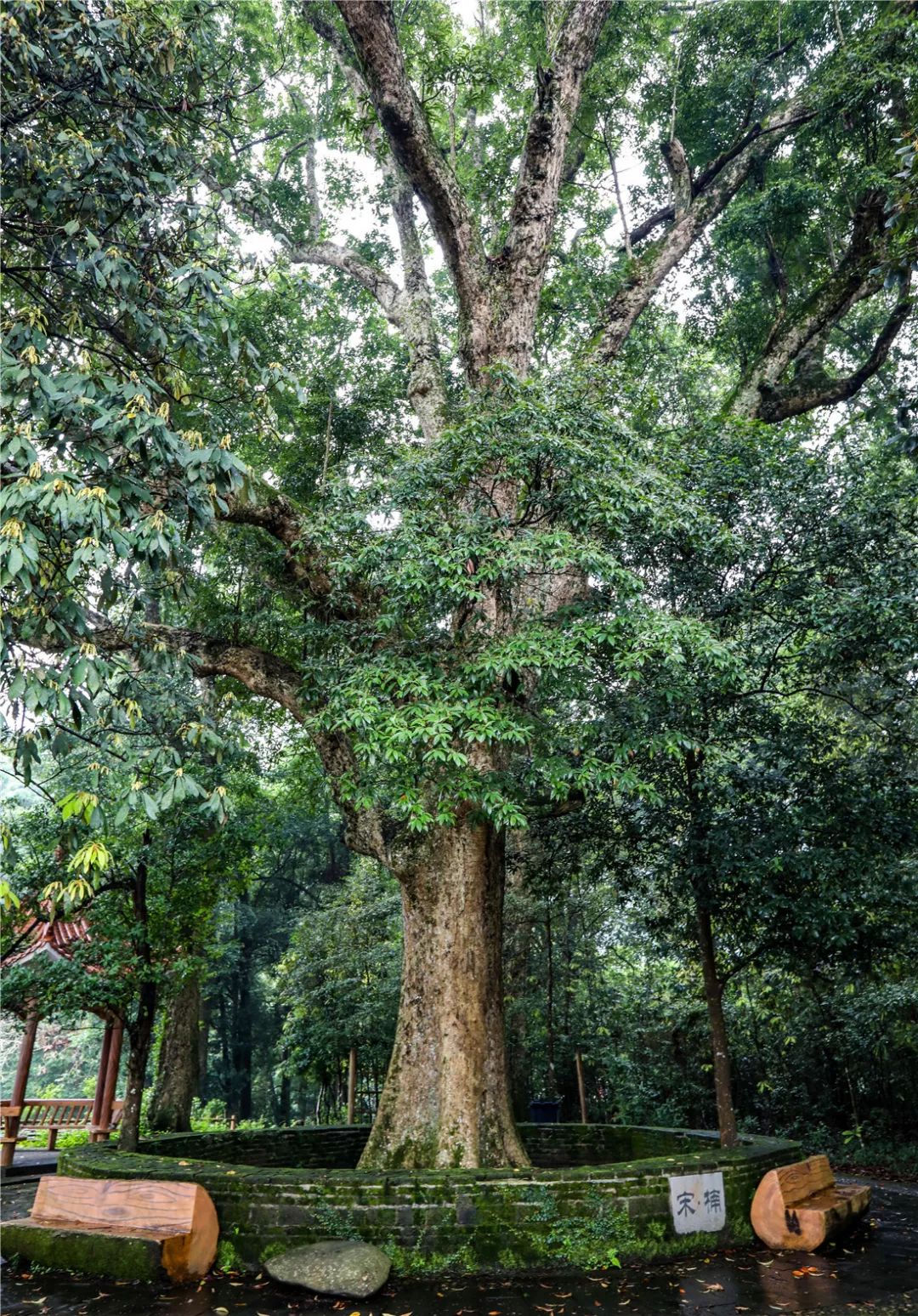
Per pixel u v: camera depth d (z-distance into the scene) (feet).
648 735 25.44
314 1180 22.18
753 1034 45.78
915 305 44.37
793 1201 24.34
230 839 35.91
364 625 27.94
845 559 28.96
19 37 18.62
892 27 41.52
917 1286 20.17
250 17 46.83
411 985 29.12
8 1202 31.30
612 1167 23.36
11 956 35.70
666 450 29.32
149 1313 18.29
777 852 28.30
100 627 27.58
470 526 23.91
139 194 20.94
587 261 49.65
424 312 42.60
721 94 49.21
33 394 17.28
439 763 24.26
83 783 25.13
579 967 50.26
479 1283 20.63
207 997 77.97
